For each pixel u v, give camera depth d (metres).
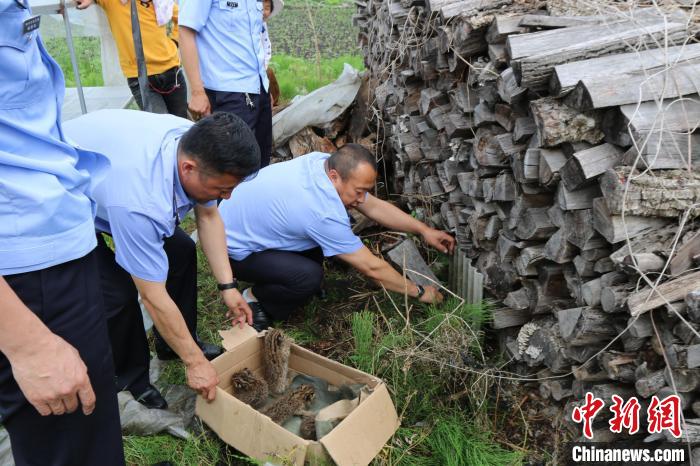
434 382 2.44
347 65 4.44
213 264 2.48
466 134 2.83
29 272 1.33
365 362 2.57
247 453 2.11
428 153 3.32
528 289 2.40
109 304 2.30
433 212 3.36
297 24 11.21
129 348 2.45
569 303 2.26
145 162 1.94
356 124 4.38
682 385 1.78
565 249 2.08
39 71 1.32
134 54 4.21
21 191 1.27
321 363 2.46
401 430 2.28
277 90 5.06
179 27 3.31
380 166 4.29
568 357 2.17
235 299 2.48
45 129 1.35
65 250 1.38
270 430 2.03
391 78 3.88
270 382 2.49
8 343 1.22
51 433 1.51
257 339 2.53
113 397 1.61
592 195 1.96
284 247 2.86
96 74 5.70
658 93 1.79
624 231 1.79
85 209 1.44
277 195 2.75
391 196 4.19
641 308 1.73
